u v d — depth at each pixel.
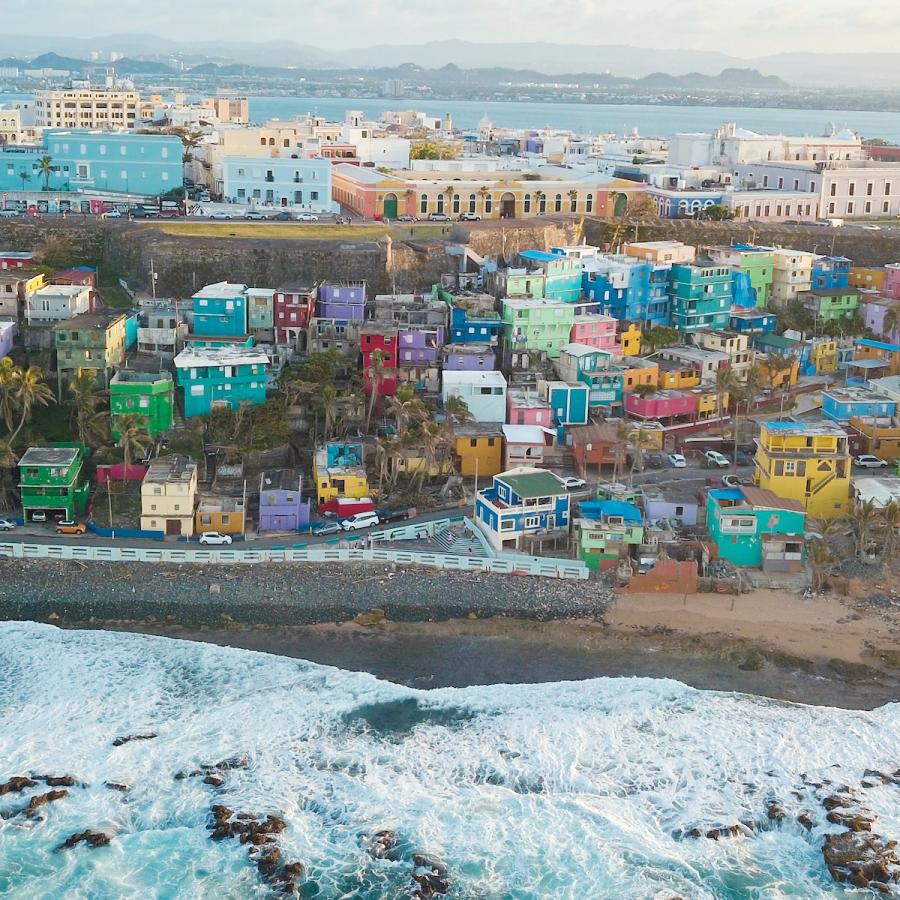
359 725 98.50
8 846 84.06
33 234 198.25
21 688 102.56
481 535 128.88
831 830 86.56
